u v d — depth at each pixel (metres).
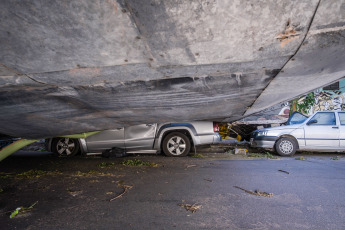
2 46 1.67
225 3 1.37
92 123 4.05
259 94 3.15
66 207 2.70
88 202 2.86
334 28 1.58
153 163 5.38
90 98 2.73
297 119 8.38
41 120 3.39
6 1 1.32
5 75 2.06
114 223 2.29
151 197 3.02
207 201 2.86
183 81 2.38
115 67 2.00
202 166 5.09
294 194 3.11
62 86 2.35
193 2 1.36
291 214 2.47
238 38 1.65
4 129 3.65
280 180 3.84
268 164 5.36
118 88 2.47
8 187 3.51
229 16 1.46
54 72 2.05
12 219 2.39
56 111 3.10
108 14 1.44
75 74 2.10
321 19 1.49
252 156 6.84
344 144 6.82
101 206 2.72
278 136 7.17
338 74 2.61
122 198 2.99
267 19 1.49
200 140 6.65
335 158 6.22
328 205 2.71
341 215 2.44
